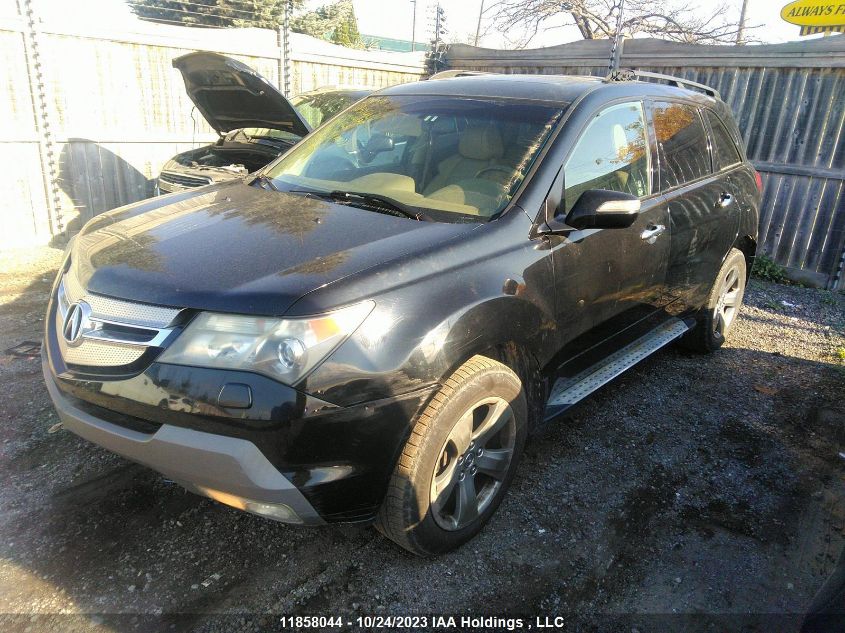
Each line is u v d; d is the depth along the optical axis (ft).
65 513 9.61
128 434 7.60
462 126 11.40
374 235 8.80
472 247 8.91
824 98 23.71
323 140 12.78
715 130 15.71
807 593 9.05
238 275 7.77
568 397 10.94
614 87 12.35
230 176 20.36
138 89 26.40
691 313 15.23
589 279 10.69
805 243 24.82
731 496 11.16
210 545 9.20
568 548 9.66
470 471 9.13
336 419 7.29
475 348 8.48
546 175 10.20
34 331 16.07
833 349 18.21
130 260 8.39
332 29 71.61
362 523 8.07
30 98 23.38
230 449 7.11
